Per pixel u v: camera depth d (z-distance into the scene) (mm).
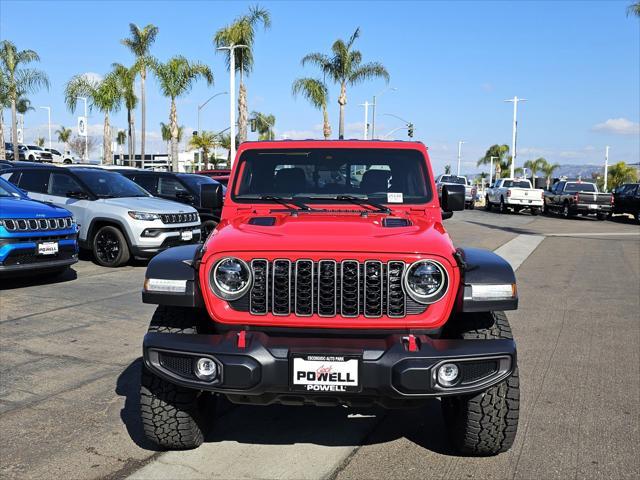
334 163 4719
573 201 30000
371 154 4738
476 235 19641
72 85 37719
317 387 3295
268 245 3484
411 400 3455
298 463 3807
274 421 4473
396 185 4680
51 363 5621
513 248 16172
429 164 4738
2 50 33594
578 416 4590
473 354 3330
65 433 4176
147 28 38562
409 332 3494
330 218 4270
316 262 3457
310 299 3455
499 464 3811
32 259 8711
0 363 5586
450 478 3629
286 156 4738
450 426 4027
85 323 7070
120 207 11195
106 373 5375
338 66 35844
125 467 3713
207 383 3355
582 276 11531
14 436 4117
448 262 3465
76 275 10359
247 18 33781
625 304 8898
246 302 3498
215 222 14195
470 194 36875
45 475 3600
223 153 68000
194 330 3709
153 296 3600
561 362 5977
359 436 4230
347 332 3506
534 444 4102
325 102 36156
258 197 4645
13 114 34719
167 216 11445
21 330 6723
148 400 3713
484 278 3527
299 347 3334
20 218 8508
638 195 28484
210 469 3707
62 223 9109
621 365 5891
